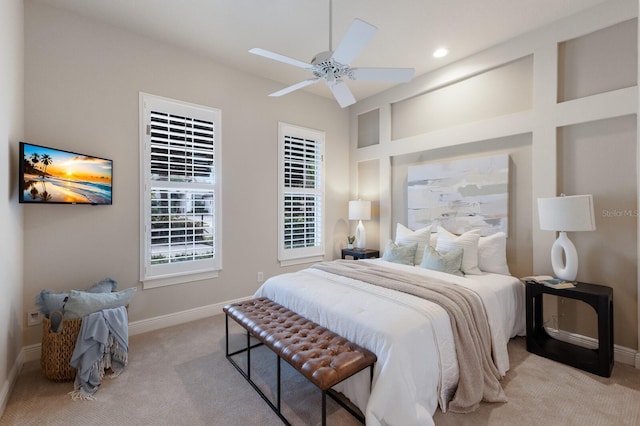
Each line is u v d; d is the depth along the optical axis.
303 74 3.91
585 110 2.66
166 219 3.22
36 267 2.53
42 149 2.30
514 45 3.10
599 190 2.63
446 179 3.70
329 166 4.81
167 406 1.95
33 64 2.49
